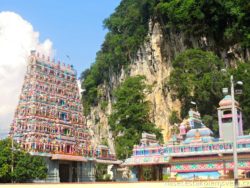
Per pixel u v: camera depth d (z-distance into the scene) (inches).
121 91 4389.8
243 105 3211.1
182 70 3609.7
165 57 4500.5
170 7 4037.9
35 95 3718.0
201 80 3452.3
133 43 5113.2
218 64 3567.9
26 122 3612.2
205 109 3570.4
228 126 2250.2
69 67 4261.8
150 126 4092.0
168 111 4281.5
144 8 4953.3
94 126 6235.2
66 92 4111.7
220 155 2112.5
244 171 2042.3
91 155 3973.9
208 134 2229.3
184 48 4173.2
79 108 4239.7
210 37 3922.2
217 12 3725.4
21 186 2107.5
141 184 1877.5
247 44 3516.2
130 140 3966.5
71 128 4003.4
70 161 3796.8
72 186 2018.9
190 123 2425.0
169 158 2292.1
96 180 4165.8
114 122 4382.4
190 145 2226.9
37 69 3838.6
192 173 2192.4
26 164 2972.4
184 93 3656.5
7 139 2999.5
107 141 5669.3
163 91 4392.2
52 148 3617.1
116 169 4352.9
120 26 5944.9
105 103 5974.4
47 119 3742.6
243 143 2065.7
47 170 3348.9
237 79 3262.8
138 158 2466.8
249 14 3508.9
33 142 3457.2
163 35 4505.4
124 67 5487.2
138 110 4163.4
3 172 2783.0
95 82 6402.6
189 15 3833.7
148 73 4810.5
